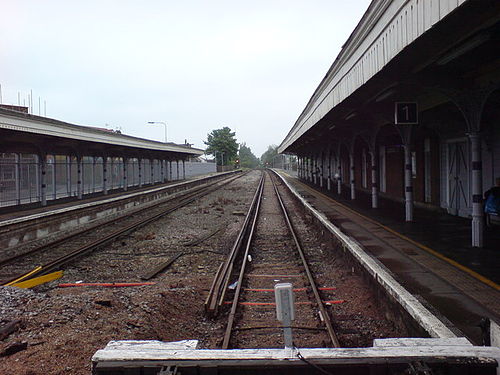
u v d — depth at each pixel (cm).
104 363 246
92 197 2662
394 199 2105
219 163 10638
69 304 605
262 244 1191
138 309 585
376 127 1630
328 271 870
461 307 532
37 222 1369
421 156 1627
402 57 686
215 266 952
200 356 248
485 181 1120
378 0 680
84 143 2462
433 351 247
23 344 472
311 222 1534
